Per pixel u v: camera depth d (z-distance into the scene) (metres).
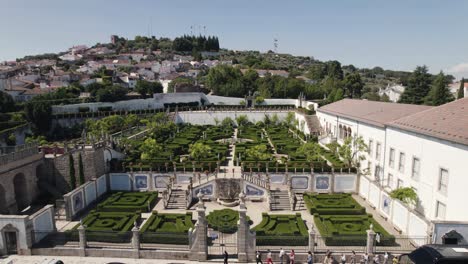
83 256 26.73
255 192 41.56
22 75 145.12
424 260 19.03
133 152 54.56
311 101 105.44
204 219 25.91
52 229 30.41
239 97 130.50
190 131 85.38
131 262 25.86
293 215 35.00
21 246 26.88
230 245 28.72
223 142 72.44
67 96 108.38
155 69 199.88
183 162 48.00
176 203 39.88
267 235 28.72
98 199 42.19
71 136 86.69
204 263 25.84
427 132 30.66
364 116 49.50
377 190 37.56
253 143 67.00
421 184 32.09
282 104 120.81
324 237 27.83
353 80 136.38
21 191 40.62
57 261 23.98
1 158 36.47
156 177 45.12
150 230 31.08
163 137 74.81
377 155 42.81
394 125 37.06
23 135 79.00
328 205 37.66
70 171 42.84
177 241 28.58
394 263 23.05
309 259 24.55
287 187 42.72
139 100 111.25
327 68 193.12
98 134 62.50
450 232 24.75
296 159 51.06
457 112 31.48
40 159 43.31
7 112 86.88
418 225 28.36
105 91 107.62
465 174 25.91
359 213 36.22
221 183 41.88
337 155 52.78
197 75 181.00
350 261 25.64
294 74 189.75
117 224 32.22
